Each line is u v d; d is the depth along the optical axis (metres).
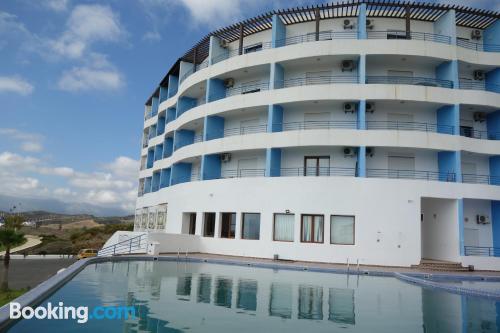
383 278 15.82
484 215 22.83
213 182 25.00
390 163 23.30
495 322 8.39
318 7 23.98
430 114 23.91
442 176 22.77
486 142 22.31
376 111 24.03
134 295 9.86
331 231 21.06
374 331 7.36
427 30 25.17
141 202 37.94
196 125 30.00
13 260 47.19
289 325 7.54
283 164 24.64
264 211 22.52
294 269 17.66
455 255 20.69
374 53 22.81
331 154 23.75
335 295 11.21
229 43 29.50
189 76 29.73
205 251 24.17
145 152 42.84
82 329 6.64
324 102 23.70
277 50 24.58
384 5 23.58
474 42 25.53
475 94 22.61
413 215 20.45
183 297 9.93
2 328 6.37
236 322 7.58
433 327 7.83
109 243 24.84
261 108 25.22
